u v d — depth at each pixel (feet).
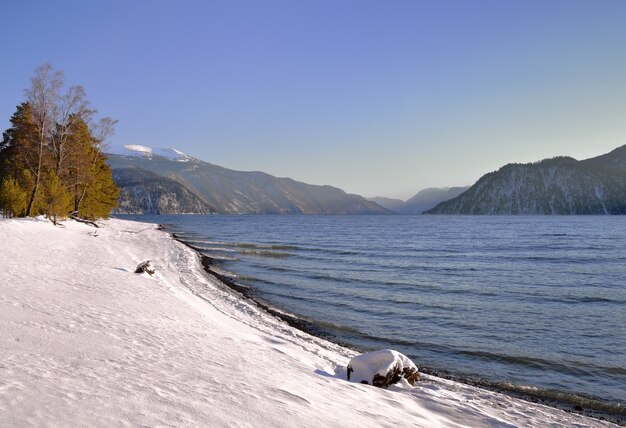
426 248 163.02
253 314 50.88
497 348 43.04
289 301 63.31
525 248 165.27
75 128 148.46
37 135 133.28
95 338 25.86
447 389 30.83
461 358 40.16
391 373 28.35
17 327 25.48
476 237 237.86
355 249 155.22
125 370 20.20
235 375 22.54
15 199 119.34
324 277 86.79
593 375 36.14
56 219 135.33
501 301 65.62
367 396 23.94
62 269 57.36
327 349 38.91
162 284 58.95
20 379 16.65
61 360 20.39
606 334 48.26
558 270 102.42
